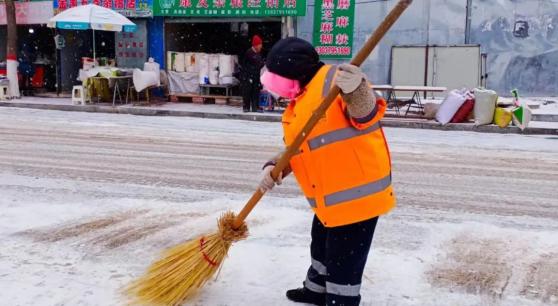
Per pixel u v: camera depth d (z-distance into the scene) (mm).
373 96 2527
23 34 18828
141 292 3283
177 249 3307
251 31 18719
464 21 14898
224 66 15453
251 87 13969
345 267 2842
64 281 3631
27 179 6578
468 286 3672
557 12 14562
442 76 14984
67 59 18750
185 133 10977
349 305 2879
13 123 12000
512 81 15070
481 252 4305
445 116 12367
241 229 3221
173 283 3215
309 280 3312
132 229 4738
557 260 4164
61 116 13594
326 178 2729
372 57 15453
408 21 15117
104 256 4098
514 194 6410
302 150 2760
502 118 11953
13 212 5137
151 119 13312
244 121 13258
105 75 14938
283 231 4707
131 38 16844
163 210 5328
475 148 9773
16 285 3553
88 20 14219
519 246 4453
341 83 2422
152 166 7594
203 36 18703
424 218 5301
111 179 6703
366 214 2734
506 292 3598
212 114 13820
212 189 6289
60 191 6012
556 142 10641
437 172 7602
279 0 14953
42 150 8688
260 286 3588
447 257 4184
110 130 11195
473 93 12477
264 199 5836
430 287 3635
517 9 14727
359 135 2672
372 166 2707
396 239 4594
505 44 14906
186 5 15758
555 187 6801
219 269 3605
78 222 4891
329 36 15328
